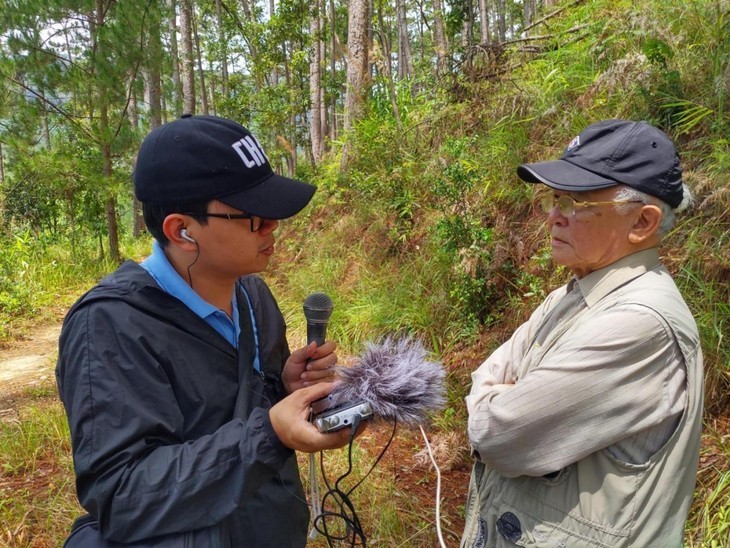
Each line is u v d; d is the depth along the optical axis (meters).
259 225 1.23
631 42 4.39
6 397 4.74
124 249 12.89
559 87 4.82
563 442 1.21
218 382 1.27
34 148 10.80
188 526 1.10
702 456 2.48
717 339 2.72
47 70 9.50
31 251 9.76
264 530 1.32
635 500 1.18
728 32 3.80
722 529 2.13
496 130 4.96
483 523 1.43
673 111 3.69
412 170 5.92
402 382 1.22
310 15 13.50
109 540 1.15
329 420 1.15
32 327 7.09
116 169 10.81
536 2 13.73
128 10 9.79
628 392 1.17
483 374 1.59
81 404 1.10
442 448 3.28
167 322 1.23
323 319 1.55
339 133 9.77
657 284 1.25
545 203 1.50
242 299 1.45
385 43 8.30
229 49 16.56
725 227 3.01
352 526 1.41
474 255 3.99
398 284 4.91
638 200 1.24
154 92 12.51
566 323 1.35
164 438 1.16
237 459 1.10
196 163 1.16
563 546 1.24
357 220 6.57
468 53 6.02
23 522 2.81
